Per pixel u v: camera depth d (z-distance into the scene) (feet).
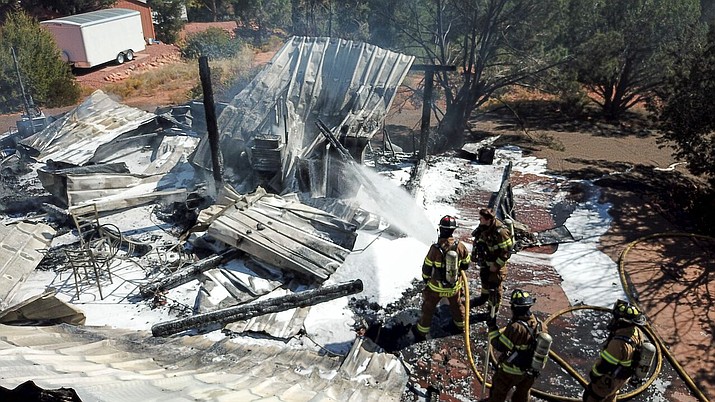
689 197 39.58
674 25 70.64
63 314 20.83
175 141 42.96
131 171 39.75
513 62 64.59
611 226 33.99
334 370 19.04
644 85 77.05
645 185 42.68
